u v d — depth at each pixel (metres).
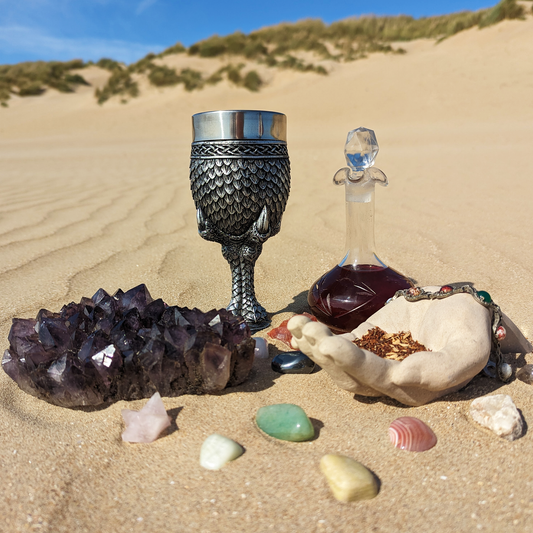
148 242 0.79
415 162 1.56
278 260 0.71
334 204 1.04
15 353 0.42
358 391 0.39
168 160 1.95
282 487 0.33
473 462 0.34
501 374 0.41
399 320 0.45
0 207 1.04
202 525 0.31
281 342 0.50
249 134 0.46
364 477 0.32
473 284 0.60
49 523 0.31
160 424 0.37
